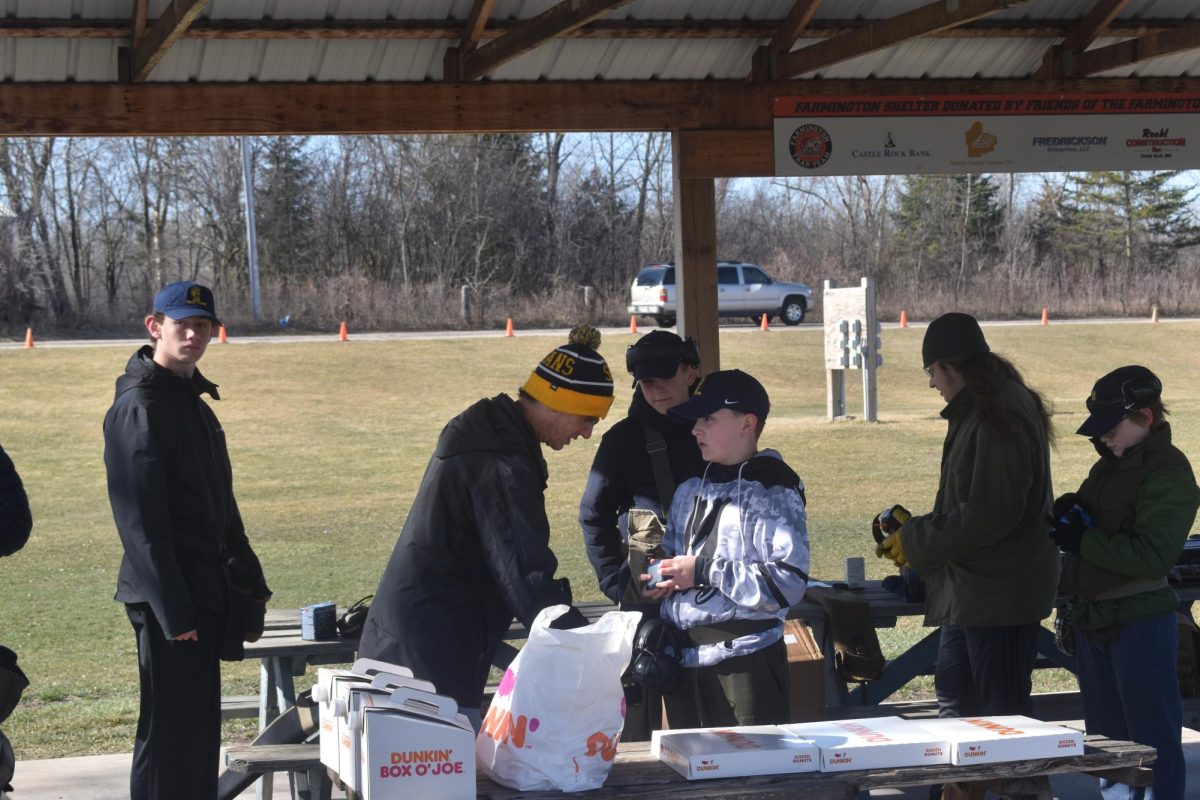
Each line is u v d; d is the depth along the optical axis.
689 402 5.58
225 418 33.06
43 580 16.75
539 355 43.97
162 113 9.72
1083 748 5.02
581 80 10.41
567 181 76.38
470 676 5.27
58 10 8.99
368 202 72.81
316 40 9.65
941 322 6.87
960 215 78.06
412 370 40.78
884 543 7.34
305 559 17.94
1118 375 6.55
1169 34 9.99
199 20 9.16
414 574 5.21
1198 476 25.22
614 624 4.73
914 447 28.22
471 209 73.56
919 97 10.80
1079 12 10.67
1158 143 11.20
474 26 9.55
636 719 6.64
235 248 70.69
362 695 4.45
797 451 27.72
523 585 5.06
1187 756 9.16
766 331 52.16
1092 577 6.66
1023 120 10.95
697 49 10.41
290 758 5.07
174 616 6.35
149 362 6.64
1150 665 6.54
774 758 4.76
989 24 10.45
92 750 9.69
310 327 59.62
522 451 5.22
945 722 5.29
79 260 68.06
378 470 26.45
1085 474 24.92
